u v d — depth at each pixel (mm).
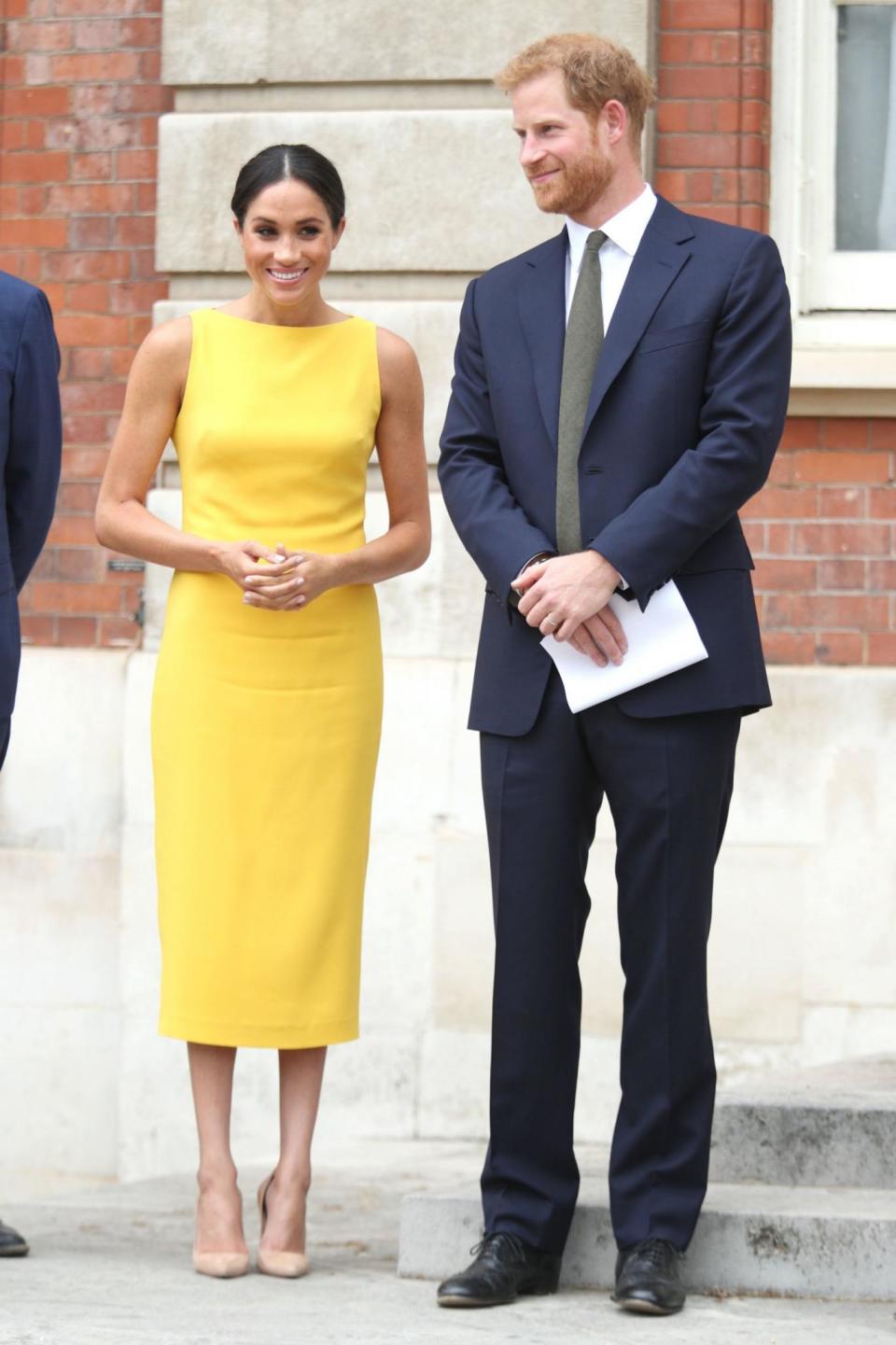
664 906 12414
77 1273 13805
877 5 20703
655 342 12391
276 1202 13875
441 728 20203
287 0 20875
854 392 19984
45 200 21922
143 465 14352
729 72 20438
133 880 20734
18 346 13203
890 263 20641
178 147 21062
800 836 19781
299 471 14062
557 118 12414
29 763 21266
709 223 12719
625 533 12047
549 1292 12875
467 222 20531
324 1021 14023
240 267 20984
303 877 14008
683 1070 12461
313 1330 11805
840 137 20812
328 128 20750
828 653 20141
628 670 12211
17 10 22016
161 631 21047
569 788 12688
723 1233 13031
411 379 14570
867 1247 12859
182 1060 20578
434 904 20188
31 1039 21203
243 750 13922
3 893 21297
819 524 20172
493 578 12516
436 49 20625
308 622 14008
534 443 12688
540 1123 12781
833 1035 19641
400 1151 19609
